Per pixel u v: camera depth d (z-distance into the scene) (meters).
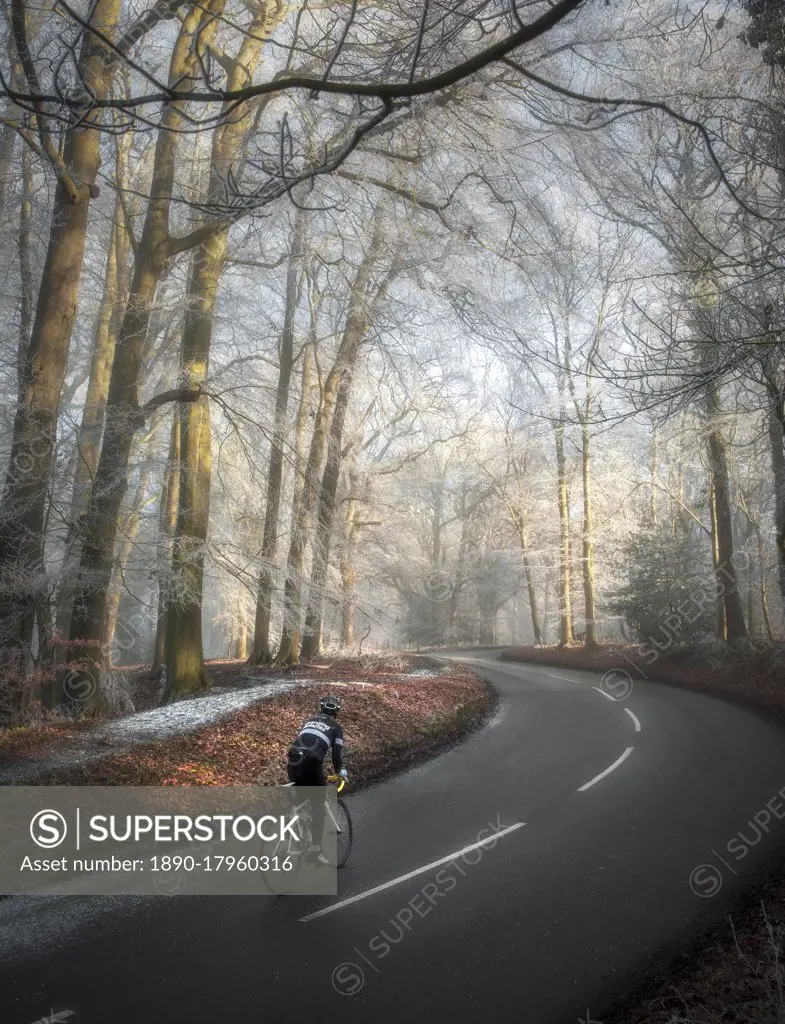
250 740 12.17
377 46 7.15
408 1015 4.90
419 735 14.89
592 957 5.67
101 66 9.83
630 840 8.38
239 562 17.95
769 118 8.05
